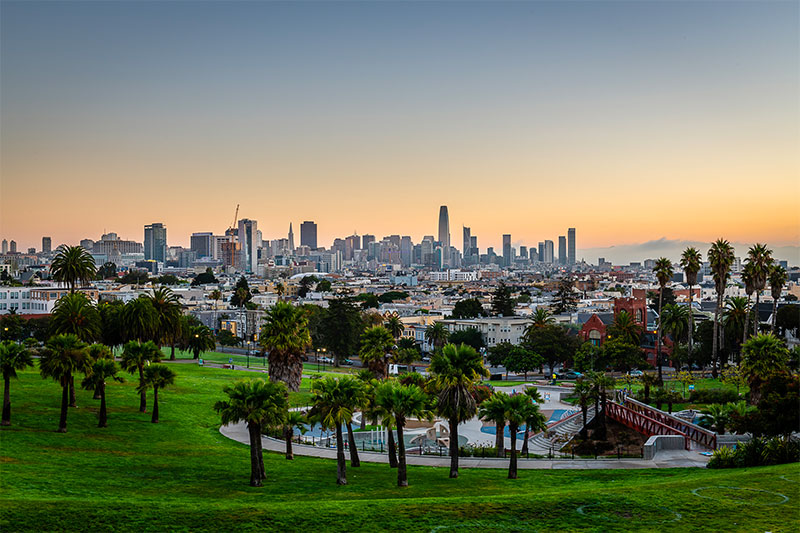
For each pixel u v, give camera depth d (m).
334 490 60.16
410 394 62.69
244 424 95.31
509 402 65.50
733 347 163.38
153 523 46.25
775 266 145.38
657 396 111.19
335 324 189.75
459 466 73.12
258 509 49.00
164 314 135.75
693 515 47.09
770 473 57.22
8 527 44.41
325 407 63.31
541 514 47.97
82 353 80.56
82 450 72.38
